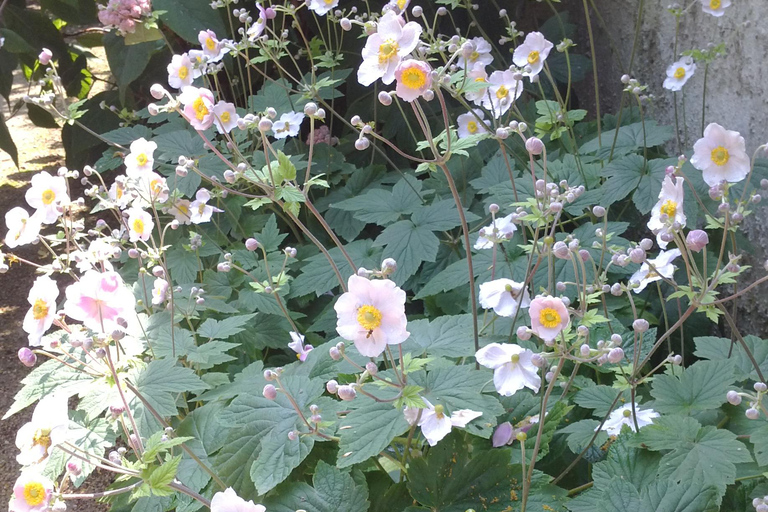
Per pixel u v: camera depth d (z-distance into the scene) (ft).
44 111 9.04
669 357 4.15
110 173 9.32
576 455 4.50
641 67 6.87
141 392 4.46
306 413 4.20
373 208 6.07
